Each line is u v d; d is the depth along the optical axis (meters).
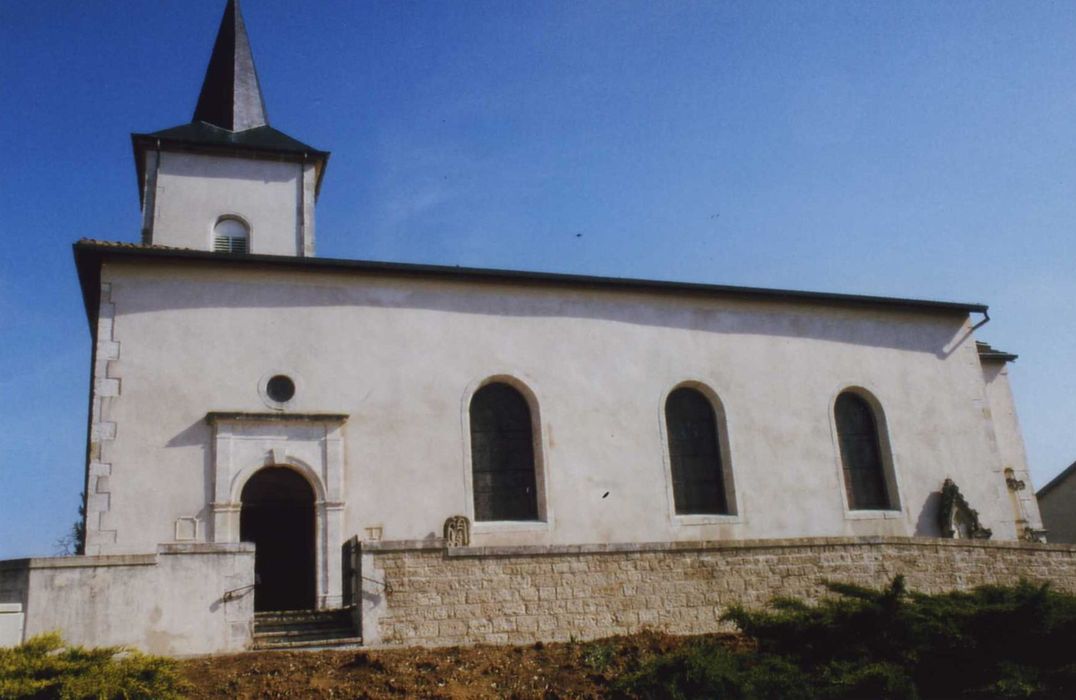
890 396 22.39
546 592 12.97
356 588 12.62
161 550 11.55
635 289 20.53
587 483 18.86
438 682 10.22
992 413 26.19
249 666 10.70
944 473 22.27
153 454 16.02
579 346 19.73
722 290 21.06
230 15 28.44
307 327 17.73
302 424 17.05
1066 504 29.72
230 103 26.78
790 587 14.38
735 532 19.72
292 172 25.06
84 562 11.18
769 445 20.72
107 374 16.16
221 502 16.08
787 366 21.55
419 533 17.22
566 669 10.73
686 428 20.45
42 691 8.25
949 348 23.56
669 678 9.63
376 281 18.52
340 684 10.08
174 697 9.02
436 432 17.97
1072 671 9.93
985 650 10.29
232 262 17.47
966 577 15.88
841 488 21.06
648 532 19.02
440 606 12.43
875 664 9.84
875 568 15.09
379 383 17.86
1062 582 16.75
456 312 18.94
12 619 10.44
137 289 16.84
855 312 22.75
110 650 9.34
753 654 10.36
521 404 19.20
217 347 17.02
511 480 18.56
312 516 17.03
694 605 13.70
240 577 11.77
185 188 24.02
